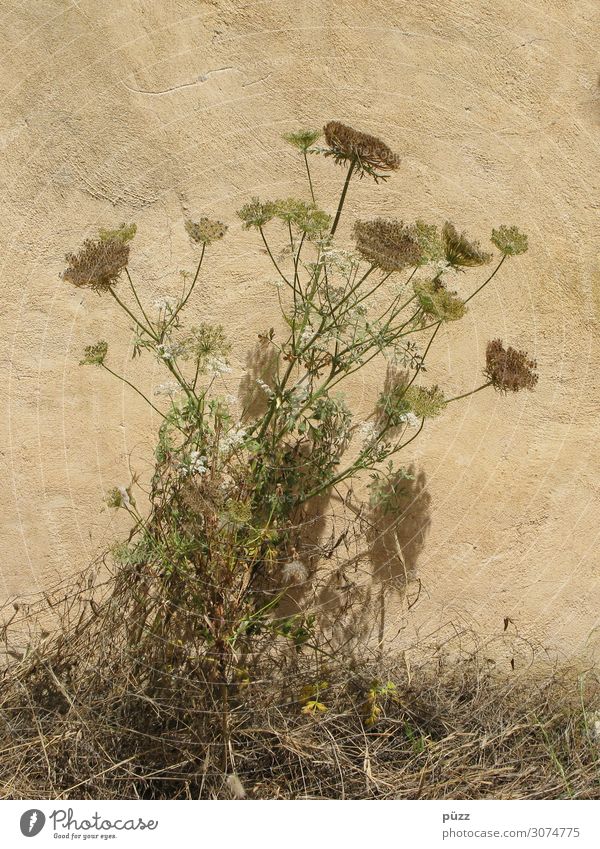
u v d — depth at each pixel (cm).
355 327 245
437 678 280
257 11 287
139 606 268
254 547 257
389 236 227
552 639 293
